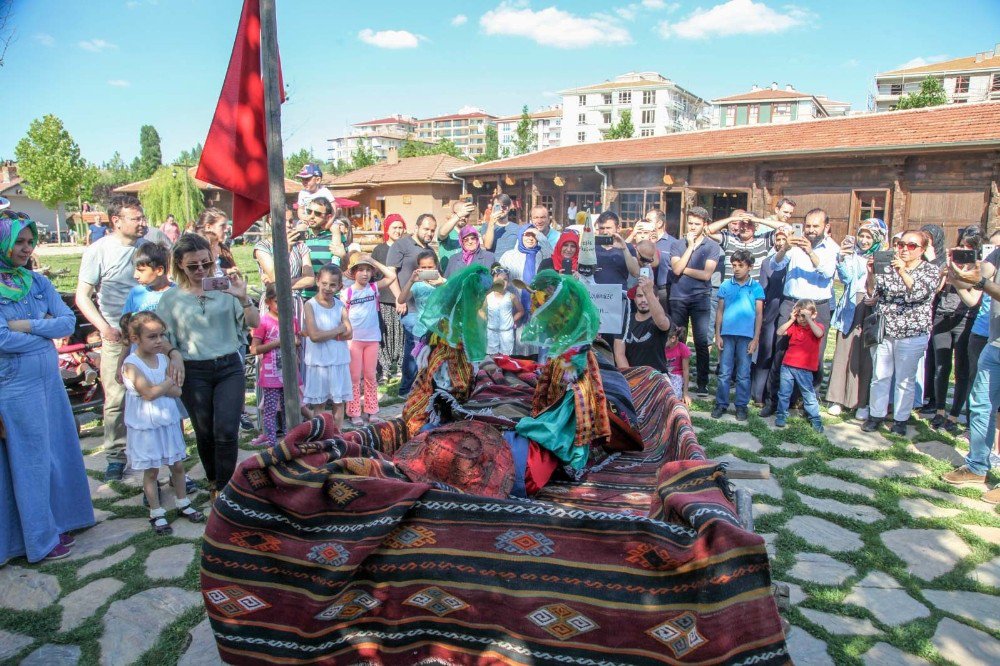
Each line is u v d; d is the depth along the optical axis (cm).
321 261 706
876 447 645
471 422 319
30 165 4047
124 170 8700
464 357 353
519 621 244
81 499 479
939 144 1519
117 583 414
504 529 247
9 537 434
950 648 356
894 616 383
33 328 424
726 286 719
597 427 337
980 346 603
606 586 235
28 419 429
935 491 551
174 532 480
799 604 393
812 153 1712
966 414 737
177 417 487
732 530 217
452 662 255
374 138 14775
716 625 217
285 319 361
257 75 414
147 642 360
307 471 251
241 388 498
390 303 866
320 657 257
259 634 256
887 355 665
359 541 247
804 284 706
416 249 798
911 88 6369
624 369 474
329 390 608
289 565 251
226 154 416
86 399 743
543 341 328
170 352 467
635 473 347
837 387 741
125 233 593
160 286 562
